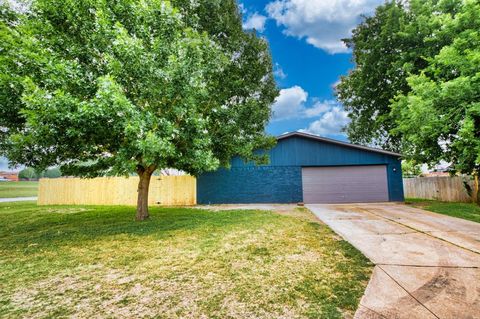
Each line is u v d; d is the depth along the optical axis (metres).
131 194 13.82
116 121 5.40
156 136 5.45
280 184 13.38
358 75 16.50
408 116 9.84
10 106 5.77
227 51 9.42
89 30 6.29
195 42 6.64
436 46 11.46
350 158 13.23
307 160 13.40
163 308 2.60
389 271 3.49
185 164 7.72
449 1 11.34
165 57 6.66
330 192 13.22
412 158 11.84
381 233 5.76
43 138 5.45
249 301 2.72
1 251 4.80
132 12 6.43
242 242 5.09
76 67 5.79
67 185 14.58
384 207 10.79
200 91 6.78
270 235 5.64
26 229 6.98
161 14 6.54
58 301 2.78
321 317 2.39
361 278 3.27
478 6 8.90
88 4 6.08
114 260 4.19
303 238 5.36
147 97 6.41
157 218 8.29
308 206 11.65
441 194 13.89
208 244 5.00
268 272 3.53
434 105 8.91
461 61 8.34
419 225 6.64
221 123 8.29
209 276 3.42
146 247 4.93
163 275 3.49
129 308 2.61
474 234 5.59
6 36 5.50
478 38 8.35
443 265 3.69
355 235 5.58
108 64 5.93
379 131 18.31
